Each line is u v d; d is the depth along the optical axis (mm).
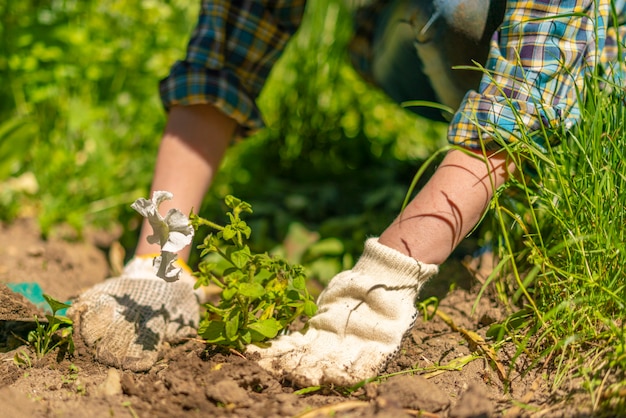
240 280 1489
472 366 1534
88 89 2328
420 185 2219
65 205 2195
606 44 1588
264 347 1506
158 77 2361
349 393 1451
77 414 1404
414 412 1411
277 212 2227
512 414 1407
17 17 2291
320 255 2059
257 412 1408
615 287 1511
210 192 2268
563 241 1553
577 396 1417
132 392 1450
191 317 1611
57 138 2311
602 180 1499
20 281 1903
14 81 2289
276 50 1796
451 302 1739
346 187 2354
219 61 1739
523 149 1490
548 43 1487
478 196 1487
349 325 1490
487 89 1501
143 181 2270
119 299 1575
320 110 2420
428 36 1688
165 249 1466
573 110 1504
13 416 1393
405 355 1574
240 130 1796
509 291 1681
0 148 2133
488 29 1639
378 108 2428
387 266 1488
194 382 1458
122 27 2350
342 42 2379
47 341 1541
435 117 1904
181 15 2441
